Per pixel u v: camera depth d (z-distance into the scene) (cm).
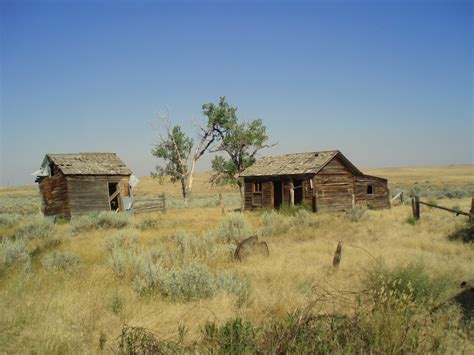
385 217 2311
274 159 3525
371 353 498
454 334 591
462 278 896
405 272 803
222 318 709
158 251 1243
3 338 586
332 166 3098
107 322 691
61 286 891
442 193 4894
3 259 1132
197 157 5153
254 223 2311
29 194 10356
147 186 12362
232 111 4972
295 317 608
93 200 3250
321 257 1227
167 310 755
